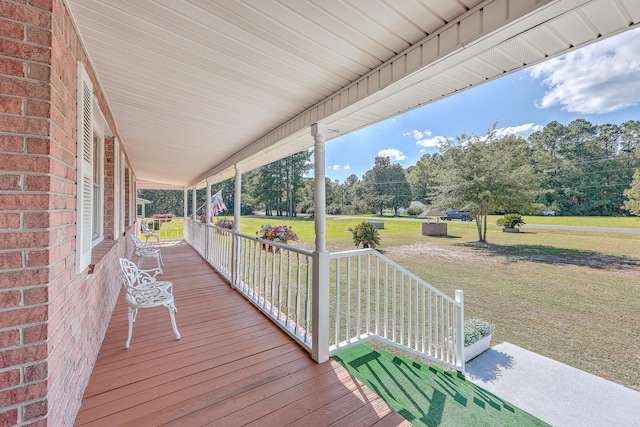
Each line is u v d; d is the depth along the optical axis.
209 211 6.89
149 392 1.79
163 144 4.41
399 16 1.36
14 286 1.00
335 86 2.22
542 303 4.13
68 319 1.36
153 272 5.14
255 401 1.73
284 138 3.22
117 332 2.68
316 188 2.43
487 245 7.78
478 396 2.25
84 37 1.65
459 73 1.67
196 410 1.64
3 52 1.01
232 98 2.52
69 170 1.38
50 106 1.09
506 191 8.33
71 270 1.41
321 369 2.12
